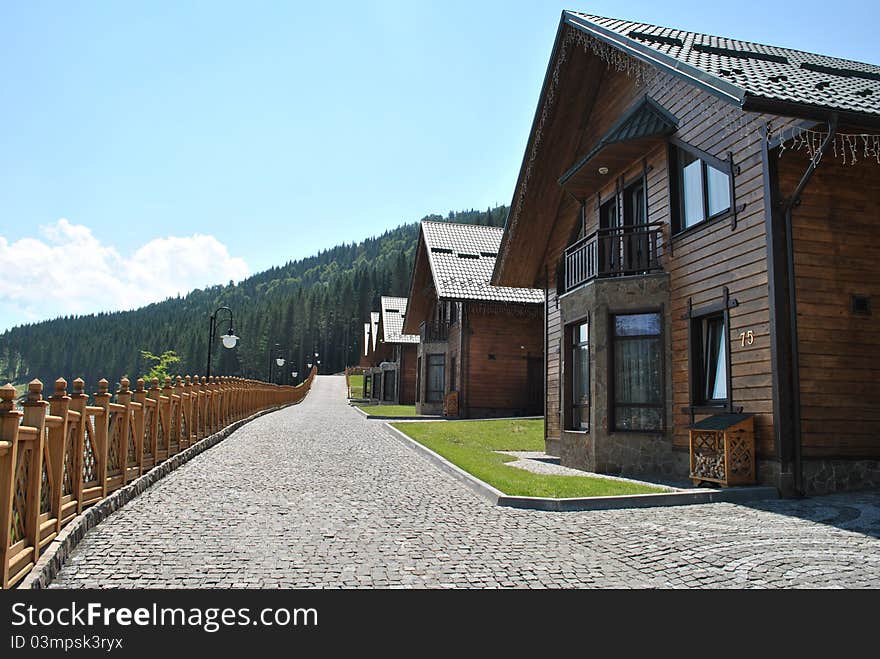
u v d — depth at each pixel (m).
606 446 10.97
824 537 5.86
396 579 4.79
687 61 9.55
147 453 8.84
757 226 8.59
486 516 7.08
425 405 29.45
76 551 5.38
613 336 11.30
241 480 9.20
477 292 25.02
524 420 21.83
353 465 11.09
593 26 11.70
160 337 135.88
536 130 13.86
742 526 6.41
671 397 10.45
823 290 8.36
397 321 42.84
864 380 8.40
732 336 9.02
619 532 6.29
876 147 8.25
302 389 50.69
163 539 5.82
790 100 7.33
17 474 4.31
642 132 10.88
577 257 12.88
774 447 8.11
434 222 30.88
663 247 10.92
